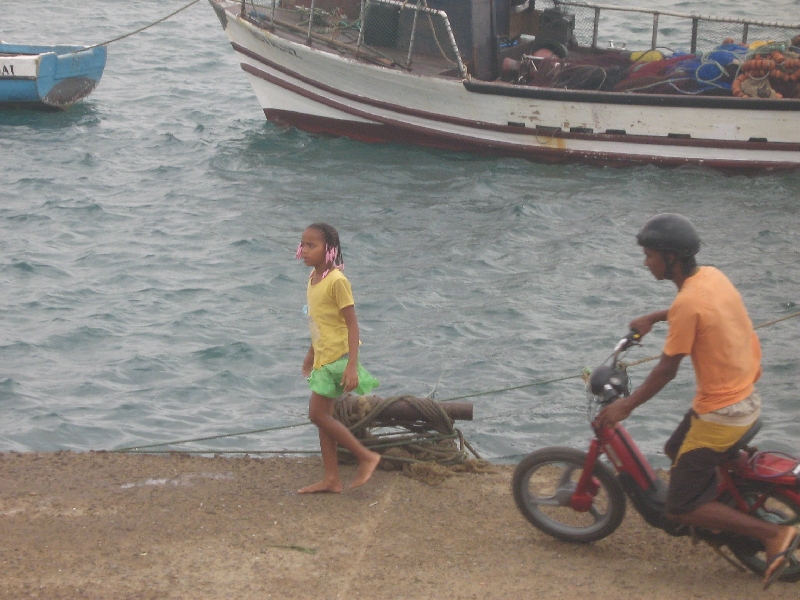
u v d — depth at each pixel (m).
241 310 20.91
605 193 29.92
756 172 31.56
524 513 9.66
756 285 22.34
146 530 9.63
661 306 21.25
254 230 26.25
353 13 35.16
